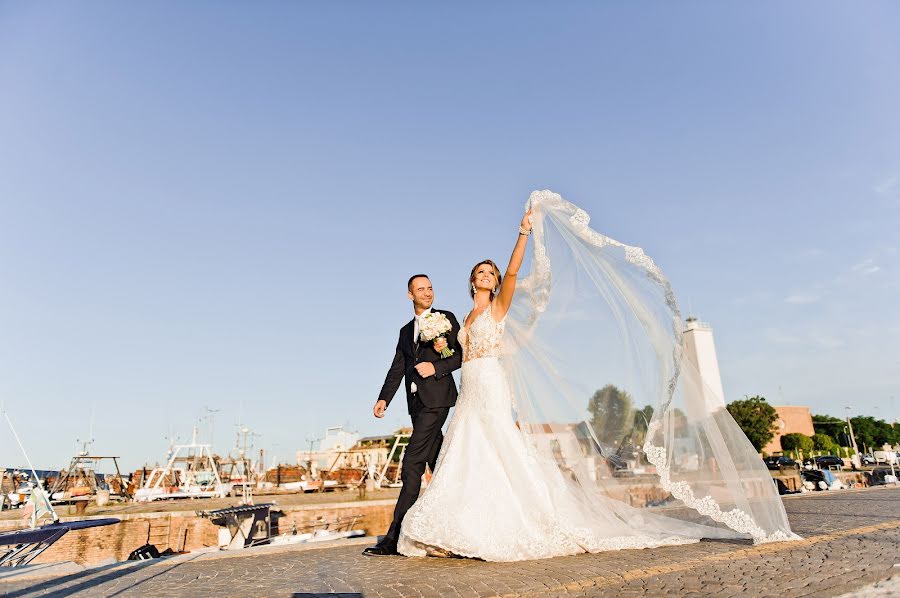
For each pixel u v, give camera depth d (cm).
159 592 397
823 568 391
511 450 501
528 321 565
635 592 344
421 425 557
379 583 396
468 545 462
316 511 2605
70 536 1998
